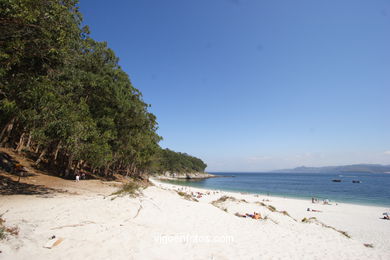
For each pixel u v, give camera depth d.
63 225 6.02
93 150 17.00
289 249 7.36
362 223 19.14
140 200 10.88
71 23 9.04
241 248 6.68
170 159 104.19
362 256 7.66
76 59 11.72
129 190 11.86
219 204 19.53
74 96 16.42
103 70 20.94
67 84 11.81
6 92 8.28
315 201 32.41
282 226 11.66
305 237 9.52
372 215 22.95
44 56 8.69
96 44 19.89
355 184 77.88
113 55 22.84
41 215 6.64
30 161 19.83
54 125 10.91
